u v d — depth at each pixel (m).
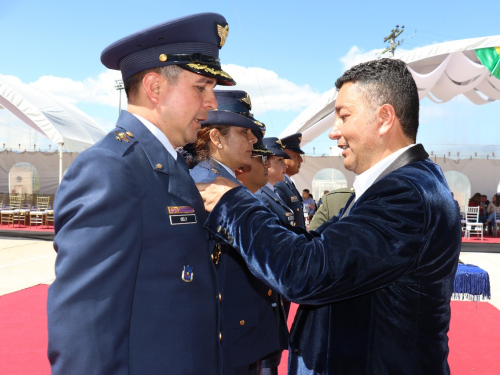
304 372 1.35
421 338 1.22
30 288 6.29
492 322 4.90
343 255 1.15
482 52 10.64
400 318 1.21
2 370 3.48
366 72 1.32
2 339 4.18
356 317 1.25
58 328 1.10
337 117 1.42
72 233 1.12
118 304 1.14
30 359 3.71
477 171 16.59
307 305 1.40
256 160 2.58
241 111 2.10
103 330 1.11
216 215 1.39
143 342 1.23
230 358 1.90
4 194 17.80
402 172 1.24
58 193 1.20
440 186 1.24
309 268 1.18
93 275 1.10
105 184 1.16
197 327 1.32
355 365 1.22
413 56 10.85
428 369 1.21
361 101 1.31
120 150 1.25
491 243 12.81
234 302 1.94
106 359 1.10
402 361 1.20
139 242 1.22
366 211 1.20
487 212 15.27
